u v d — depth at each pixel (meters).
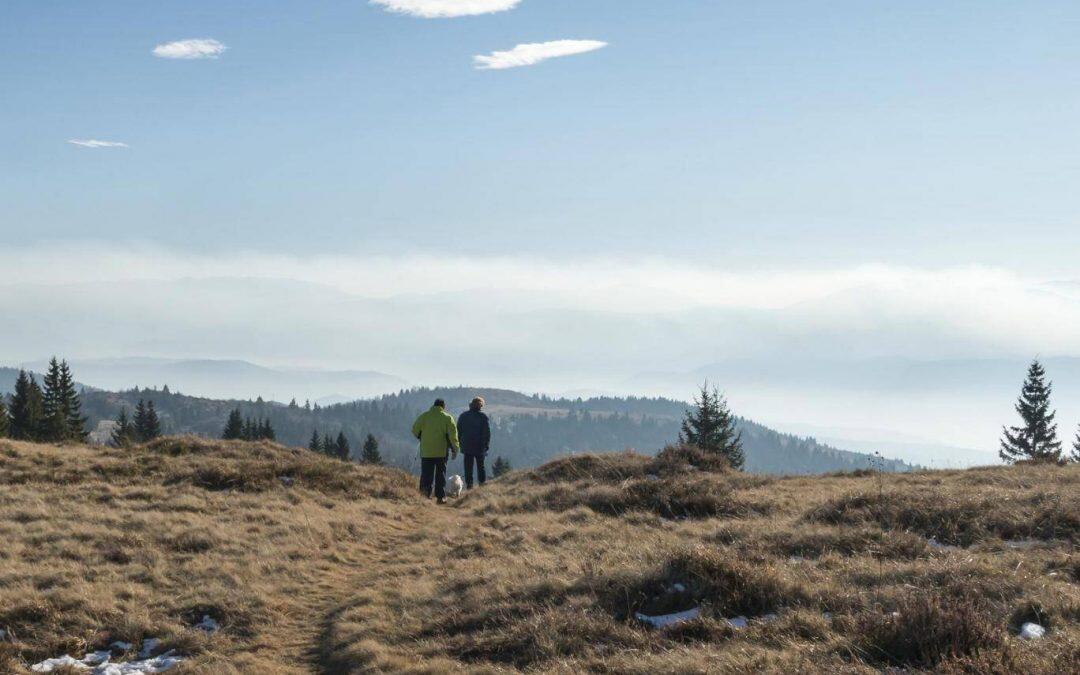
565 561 12.78
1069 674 6.57
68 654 10.32
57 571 12.77
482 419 24.30
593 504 18.28
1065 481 17.48
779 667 7.53
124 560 13.83
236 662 10.04
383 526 18.08
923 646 7.58
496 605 10.66
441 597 11.66
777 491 18.86
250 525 16.48
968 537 12.63
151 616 11.46
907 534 12.49
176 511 17.62
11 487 18.78
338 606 12.04
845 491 17.53
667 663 8.04
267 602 12.13
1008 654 7.12
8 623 10.94
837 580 10.34
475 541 15.30
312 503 19.44
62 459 21.94
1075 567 10.37
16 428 100.44
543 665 8.55
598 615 9.76
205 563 13.75
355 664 9.51
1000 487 17.11
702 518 16.59
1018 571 10.11
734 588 9.98
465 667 8.91
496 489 22.38
